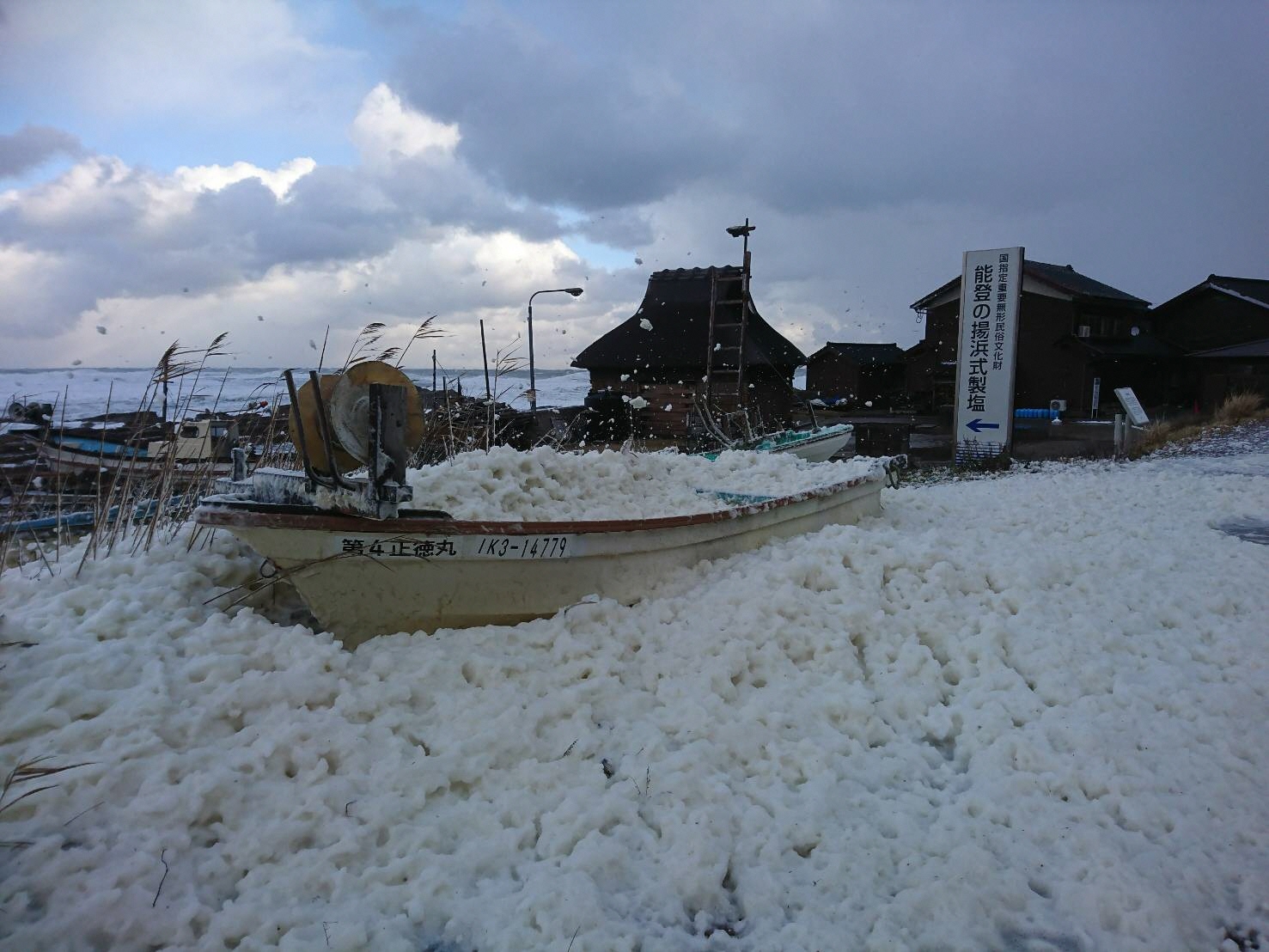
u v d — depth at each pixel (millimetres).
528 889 2854
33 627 3760
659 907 2900
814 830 3297
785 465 8617
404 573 4488
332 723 3504
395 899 2832
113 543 4883
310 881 2840
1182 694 4438
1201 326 33938
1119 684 4535
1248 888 3033
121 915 2559
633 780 3525
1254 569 6969
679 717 4000
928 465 18547
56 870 2645
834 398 41625
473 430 9711
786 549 5938
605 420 20047
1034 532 8281
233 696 3494
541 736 3834
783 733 3969
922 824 3422
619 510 6359
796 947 2736
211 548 4793
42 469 6965
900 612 5250
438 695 3967
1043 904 2988
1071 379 31609
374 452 4242
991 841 3289
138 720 3254
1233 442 17891
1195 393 32781
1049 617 5406
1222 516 9789
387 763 3398
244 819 3045
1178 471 14242
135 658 3623
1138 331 34344
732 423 18016
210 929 2596
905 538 6301
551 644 4578
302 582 4336
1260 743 4012
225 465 6984
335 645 3988
